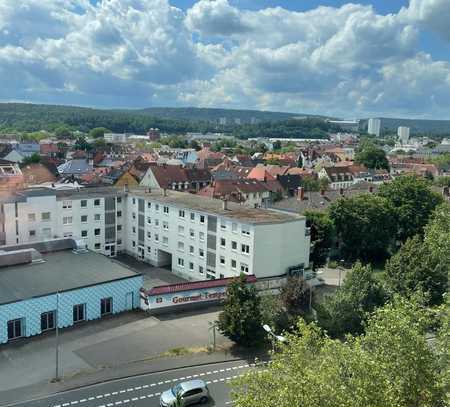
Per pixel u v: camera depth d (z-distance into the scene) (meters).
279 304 55.59
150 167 143.75
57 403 39.88
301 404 25.11
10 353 48.44
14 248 66.88
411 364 30.52
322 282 76.00
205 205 77.88
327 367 27.28
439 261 63.81
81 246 70.50
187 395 39.41
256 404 26.48
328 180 171.75
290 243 70.69
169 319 58.38
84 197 83.56
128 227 89.19
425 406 28.55
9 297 51.69
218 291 63.53
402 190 99.44
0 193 79.00
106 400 40.59
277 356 30.48
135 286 60.97
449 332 33.06
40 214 78.81
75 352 49.12
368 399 25.69
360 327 53.62
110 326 55.72
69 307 55.28
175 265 79.81
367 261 92.12
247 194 131.25
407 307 34.81
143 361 47.41
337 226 89.69
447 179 173.75
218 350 50.25
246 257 67.75
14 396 40.59
